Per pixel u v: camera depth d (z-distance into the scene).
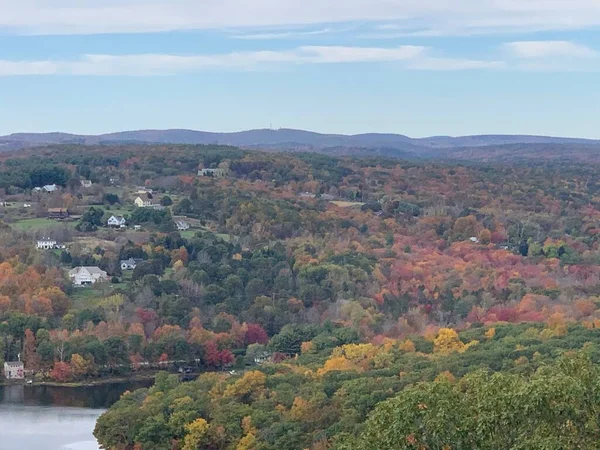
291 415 165.00
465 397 96.56
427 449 93.31
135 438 168.88
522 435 90.25
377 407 98.12
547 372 100.38
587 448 89.31
